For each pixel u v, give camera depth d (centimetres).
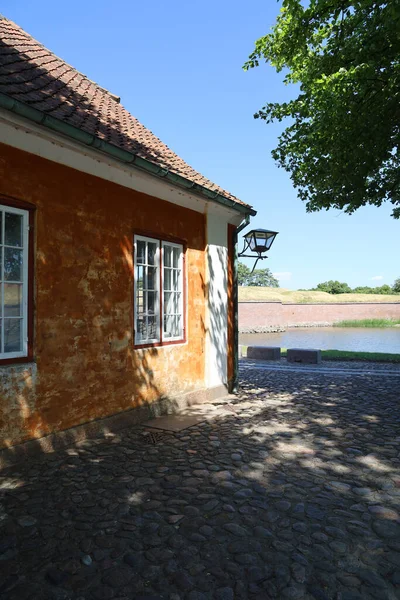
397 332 3503
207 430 594
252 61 893
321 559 282
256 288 5334
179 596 247
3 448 443
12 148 456
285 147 983
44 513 346
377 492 387
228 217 862
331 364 1360
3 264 457
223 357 851
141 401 641
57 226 507
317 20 769
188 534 314
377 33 682
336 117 747
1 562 279
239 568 272
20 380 461
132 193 628
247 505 361
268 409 724
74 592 250
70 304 523
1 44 648
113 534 314
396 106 721
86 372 546
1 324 456
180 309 753
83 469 442
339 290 7562
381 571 269
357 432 580
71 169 527
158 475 428
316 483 408
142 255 668
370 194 980
